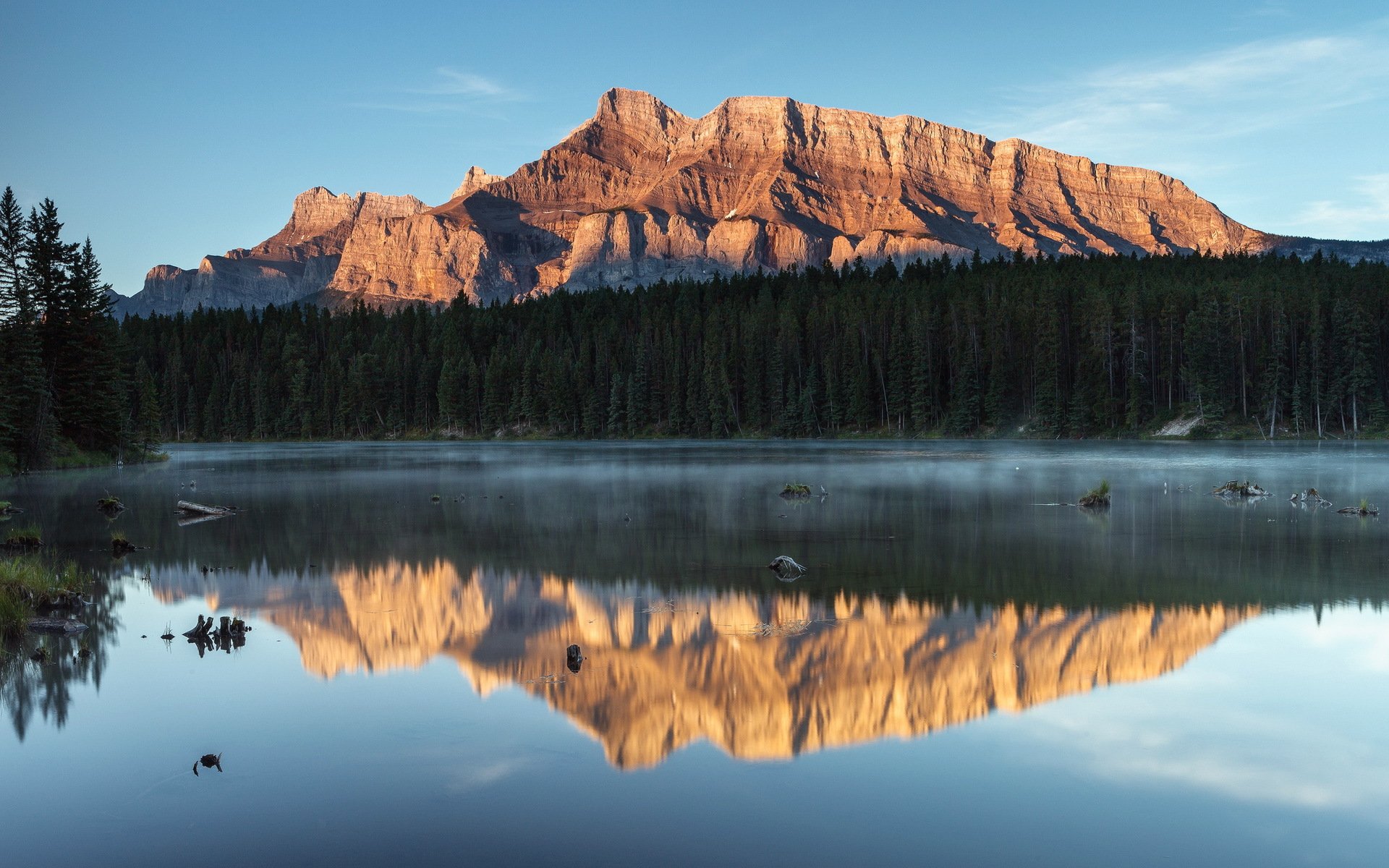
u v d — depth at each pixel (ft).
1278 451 329.93
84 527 135.33
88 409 305.32
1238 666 58.65
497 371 606.14
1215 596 79.10
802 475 231.71
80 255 307.99
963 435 490.08
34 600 77.25
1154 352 465.47
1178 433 433.89
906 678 56.75
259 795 40.65
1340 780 41.73
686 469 259.80
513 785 41.63
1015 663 59.57
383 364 647.15
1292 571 90.48
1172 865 34.50
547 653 63.00
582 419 591.78
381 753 45.14
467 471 263.29
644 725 48.96
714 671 58.34
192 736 47.73
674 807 39.32
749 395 554.05
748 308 640.58
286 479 235.20
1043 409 463.83
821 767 43.42
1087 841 36.32
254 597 82.28
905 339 512.63
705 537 117.50
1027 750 45.27
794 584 85.71
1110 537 114.73
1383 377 443.73
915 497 169.58
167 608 77.92
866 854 35.19
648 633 68.03
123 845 36.37
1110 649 62.75
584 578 90.38
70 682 56.95
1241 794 40.27
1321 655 61.00
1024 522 131.34
